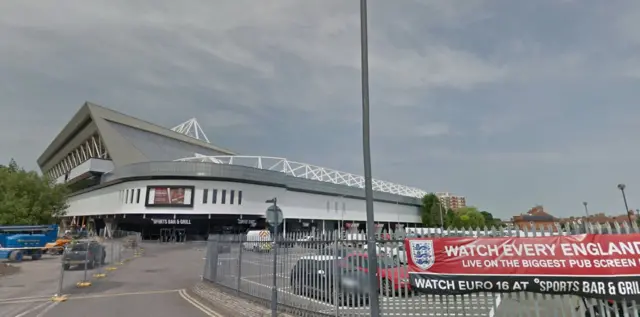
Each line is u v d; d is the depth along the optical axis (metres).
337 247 8.22
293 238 9.78
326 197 70.38
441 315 6.48
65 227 78.69
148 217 53.09
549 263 5.69
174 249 41.44
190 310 10.52
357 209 76.75
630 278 5.14
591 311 5.44
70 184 83.75
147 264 25.56
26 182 51.88
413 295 6.77
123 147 74.00
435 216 93.75
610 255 5.32
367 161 6.97
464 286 6.21
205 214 53.19
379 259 7.31
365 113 7.13
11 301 12.18
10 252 28.98
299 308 9.05
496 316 6.04
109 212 60.62
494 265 6.05
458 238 6.41
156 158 77.25
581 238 5.55
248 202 56.84
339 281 8.03
